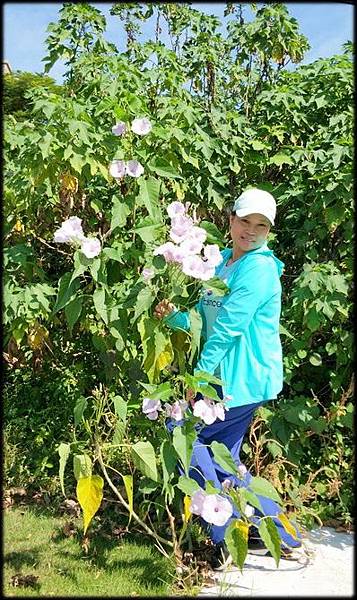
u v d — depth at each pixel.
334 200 4.16
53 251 4.50
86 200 4.14
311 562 3.37
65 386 4.72
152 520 3.69
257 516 3.23
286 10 5.05
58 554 3.41
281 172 4.88
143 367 3.41
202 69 5.25
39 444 4.54
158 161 3.54
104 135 3.76
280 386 3.38
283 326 4.23
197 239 3.01
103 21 4.66
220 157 4.66
